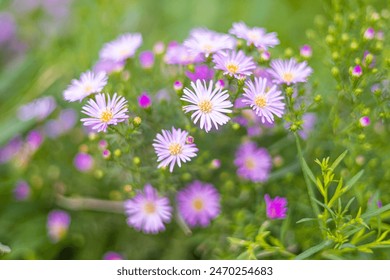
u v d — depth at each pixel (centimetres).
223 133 51
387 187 50
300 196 51
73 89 47
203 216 51
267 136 53
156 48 52
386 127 50
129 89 50
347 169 49
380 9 55
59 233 55
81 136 57
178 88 47
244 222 51
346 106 49
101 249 56
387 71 48
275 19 65
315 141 51
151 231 52
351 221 44
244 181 52
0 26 67
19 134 59
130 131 46
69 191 57
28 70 61
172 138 45
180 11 67
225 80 47
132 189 49
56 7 68
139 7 66
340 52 50
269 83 48
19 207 57
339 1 51
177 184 50
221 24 64
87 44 60
